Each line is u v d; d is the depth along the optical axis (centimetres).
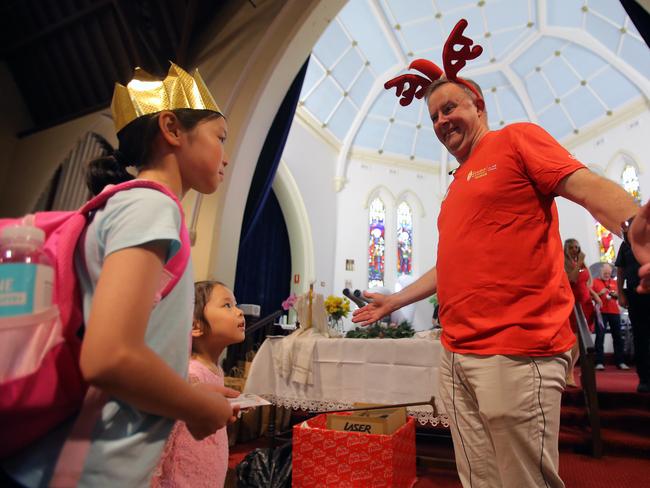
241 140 456
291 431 334
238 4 509
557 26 1052
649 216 68
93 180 77
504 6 1034
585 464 279
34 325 50
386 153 1351
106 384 48
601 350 598
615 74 1046
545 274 108
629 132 1062
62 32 540
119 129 79
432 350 259
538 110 1225
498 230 112
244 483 220
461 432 119
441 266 125
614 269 799
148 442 57
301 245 1113
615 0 913
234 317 150
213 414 59
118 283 51
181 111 76
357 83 1164
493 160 117
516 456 101
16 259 52
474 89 136
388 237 1298
